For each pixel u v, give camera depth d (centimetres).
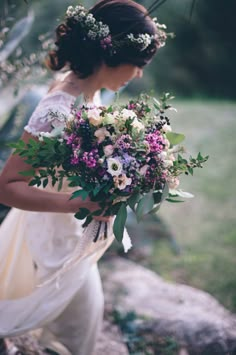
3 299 258
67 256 250
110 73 240
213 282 459
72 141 212
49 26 395
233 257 502
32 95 347
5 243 259
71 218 249
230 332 333
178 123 938
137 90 1091
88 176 212
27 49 386
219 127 914
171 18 1280
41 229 251
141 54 237
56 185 241
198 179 693
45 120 228
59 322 266
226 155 777
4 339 281
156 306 365
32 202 229
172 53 1328
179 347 330
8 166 230
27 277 258
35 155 217
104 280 401
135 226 460
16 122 339
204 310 366
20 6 365
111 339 332
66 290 249
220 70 1347
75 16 237
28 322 251
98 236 235
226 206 617
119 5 236
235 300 431
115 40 232
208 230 561
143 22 235
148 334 339
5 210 315
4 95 355
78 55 238
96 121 211
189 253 507
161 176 215
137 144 212
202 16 1327
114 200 219
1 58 337
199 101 1198
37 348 289
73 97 236
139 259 476
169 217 590
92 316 265
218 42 1351
